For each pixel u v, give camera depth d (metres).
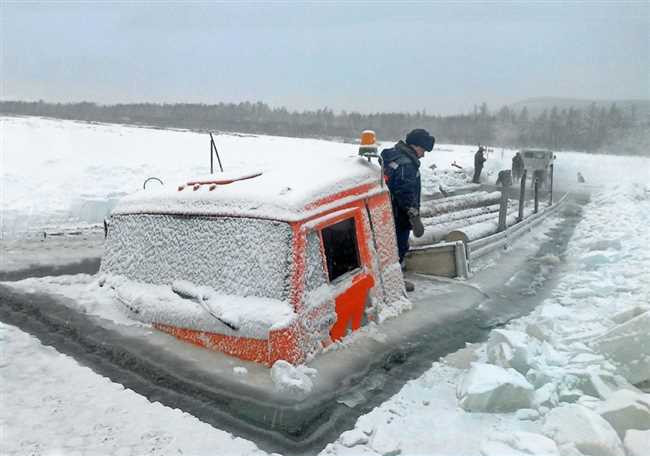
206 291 4.36
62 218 13.12
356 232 4.90
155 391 3.78
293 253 4.07
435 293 6.64
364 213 5.02
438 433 3.54
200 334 4.32
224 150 29.47
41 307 5.23
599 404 3.85
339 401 3.77
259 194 4.42
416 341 4.94
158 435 3.29
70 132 31.41
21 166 18.58
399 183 6.54
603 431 3.40
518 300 6.87
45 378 3.93
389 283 5.38
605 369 4.37
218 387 3.78
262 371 3.93
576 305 6.64
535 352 4.68
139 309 4.71
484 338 5.28
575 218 15.14
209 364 4.05
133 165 20.89
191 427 3.38
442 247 7.63
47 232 11.62
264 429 3.40
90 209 13.53
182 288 4.52
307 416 3.56
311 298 4.16
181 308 4.44
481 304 6.39
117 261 5.21
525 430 3.63
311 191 4.44
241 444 3.24
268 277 4.09
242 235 4.30
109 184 17.08
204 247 4.51
